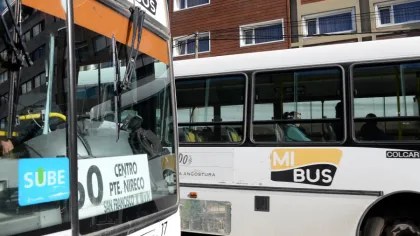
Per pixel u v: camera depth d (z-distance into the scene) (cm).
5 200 197
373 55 541
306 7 1869
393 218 519
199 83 631
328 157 538
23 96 212
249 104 590
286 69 579
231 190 582
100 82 261
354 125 534
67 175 224
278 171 561
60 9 232
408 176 502
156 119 321
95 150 250
